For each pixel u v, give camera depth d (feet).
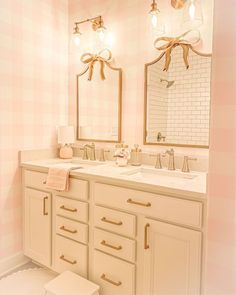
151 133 6.50
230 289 1.64
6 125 6.42
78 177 5.51
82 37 7.77
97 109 7.52
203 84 5.69
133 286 4.74
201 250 3.94
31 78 6.99
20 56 6.67
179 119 6.06
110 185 4.97
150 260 4.51
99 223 5.18
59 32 7.77
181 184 4.38
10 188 6.61
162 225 4.32
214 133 1.65
